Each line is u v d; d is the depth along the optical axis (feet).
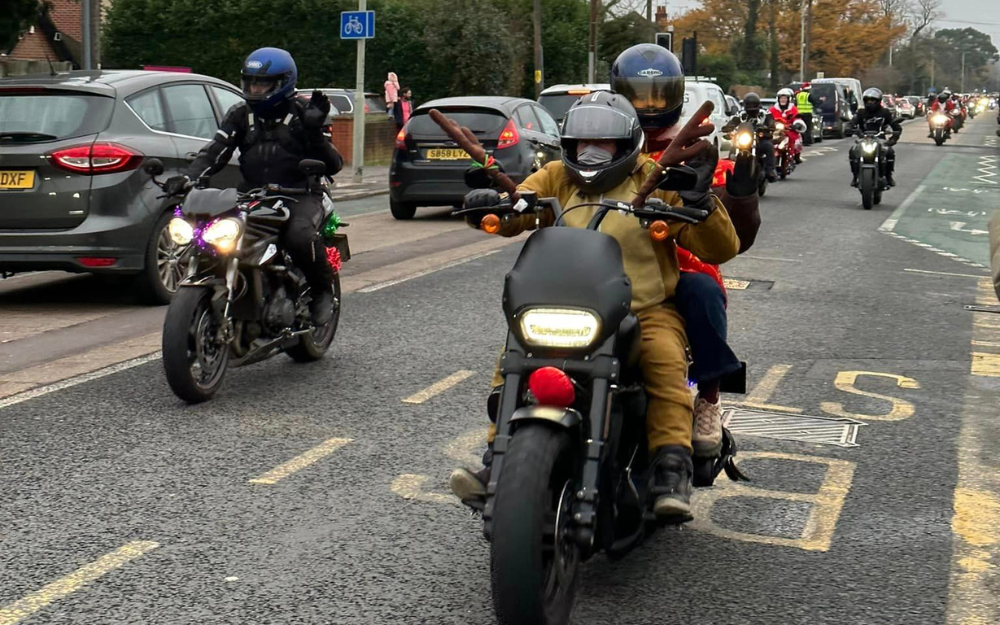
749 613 13.06
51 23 128.57
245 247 22.09
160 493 16.83
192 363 21.71
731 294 34.78
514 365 12.12
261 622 12.67
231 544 14.90
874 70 394.52
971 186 80.53
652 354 13.29
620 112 13.20
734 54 325.83
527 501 11.10
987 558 14.74
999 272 15.01
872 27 334.85
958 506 16.67
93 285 36.55
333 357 25.81
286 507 16.30
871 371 25.04
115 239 31.45
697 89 79.41
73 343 27.35
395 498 16.72
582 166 13.21
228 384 23.36
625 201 13.44
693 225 13.33
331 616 12.83
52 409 21.35
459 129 13.30
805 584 13.88
